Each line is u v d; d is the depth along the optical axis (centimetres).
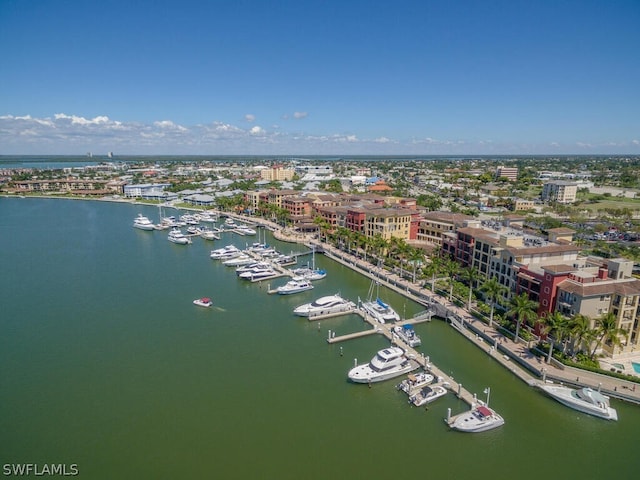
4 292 12938
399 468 5956
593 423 6925
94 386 7838
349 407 7306
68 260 16888
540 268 9994
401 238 16238
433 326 10650
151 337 9925
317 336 10100
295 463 6012
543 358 8438
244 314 11431
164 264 16462
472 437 6594
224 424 6812
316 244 19412
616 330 7862
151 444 6353
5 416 6962
